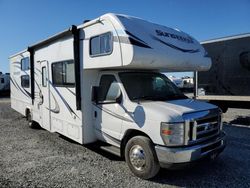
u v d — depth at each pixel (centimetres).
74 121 632
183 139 439
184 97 577
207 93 1098
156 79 591
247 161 575
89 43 573
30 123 952
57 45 698
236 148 676
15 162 572
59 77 696
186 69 643
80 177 489
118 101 529
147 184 460
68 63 647
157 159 458
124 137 520
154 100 525
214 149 482
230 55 1013
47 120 786
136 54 477
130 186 452
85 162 572
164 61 526
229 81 1022
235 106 1051
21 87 1054
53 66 729
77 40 605
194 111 463
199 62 617
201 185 457
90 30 572
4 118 1209
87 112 605
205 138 475
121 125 521
